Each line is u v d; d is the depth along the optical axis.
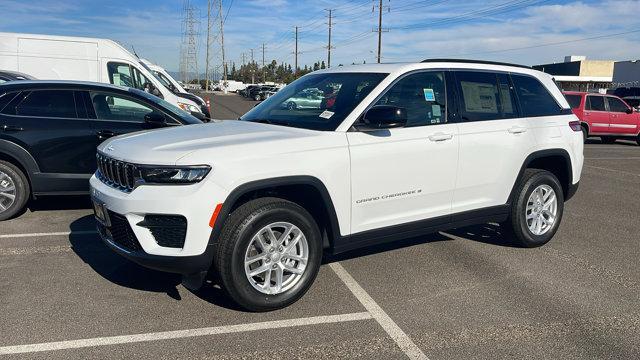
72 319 3.75
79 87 6.38
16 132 6.00
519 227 5.43
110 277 4.54
